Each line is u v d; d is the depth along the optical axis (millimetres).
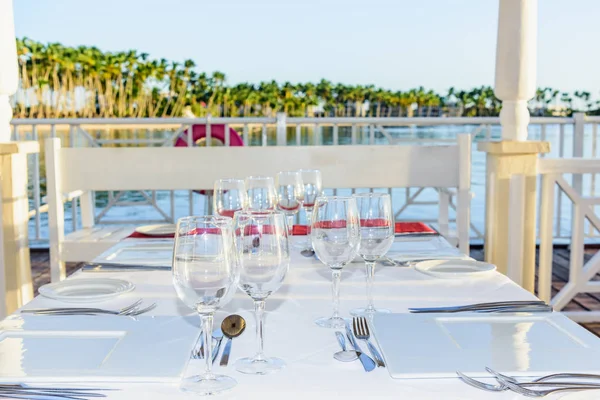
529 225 2586
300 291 1262
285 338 971
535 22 2479
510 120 2555
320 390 776
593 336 951
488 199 2666
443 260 1482
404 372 813
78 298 1170
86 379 811
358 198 1112
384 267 1481
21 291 2559
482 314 1067
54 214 2576
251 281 846
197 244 775
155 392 778
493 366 837
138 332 984
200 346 943
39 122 4324
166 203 6762
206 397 758
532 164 2551
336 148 2635
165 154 2645
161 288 1285
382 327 1000
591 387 770
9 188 2510
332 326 1021
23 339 959
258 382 801
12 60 2449
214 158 2656
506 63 2490
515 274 2584
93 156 2627
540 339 944
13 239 2537
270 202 1643
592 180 4656
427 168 2609
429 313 1083
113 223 4523
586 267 2736
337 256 1033
